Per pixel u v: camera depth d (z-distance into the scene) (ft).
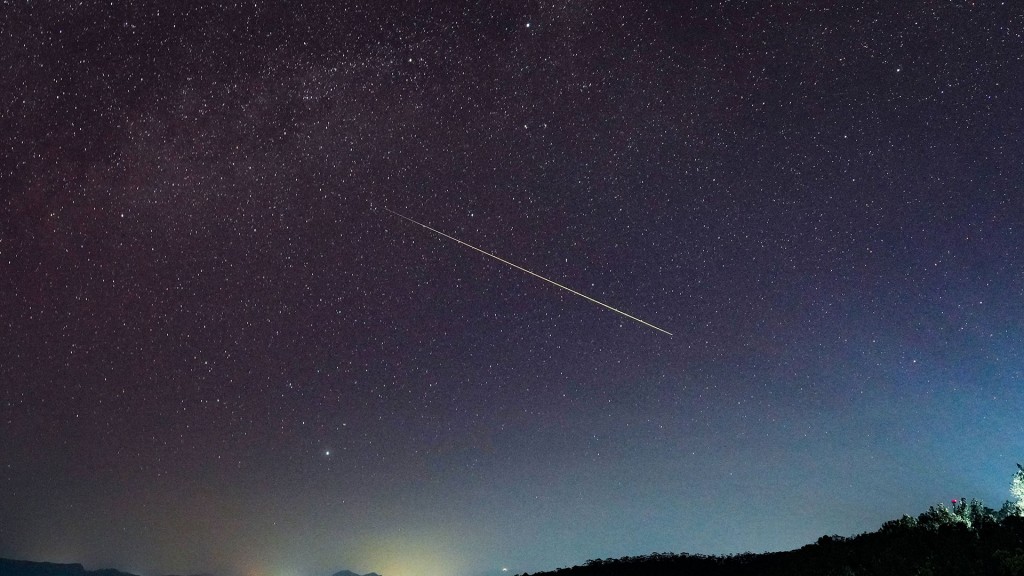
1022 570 25.66
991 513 36.04
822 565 36.17
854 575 32.76
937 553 31.27
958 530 33.99
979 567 27.89
